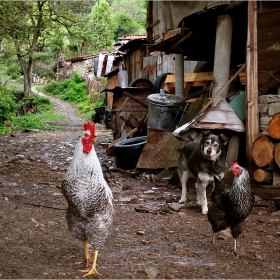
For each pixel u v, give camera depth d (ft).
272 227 9.08
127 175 14.88
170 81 19.61
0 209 8.87
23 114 51.57
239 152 12.61
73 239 7.75
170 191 12.82
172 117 15.67
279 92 11.78
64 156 19.29
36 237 7.49
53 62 90.12
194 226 9.17
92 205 5.78
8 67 88.02
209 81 17.58
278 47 12.09
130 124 19.29
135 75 28.78
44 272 5.78
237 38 16.42
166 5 23.02
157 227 9.02
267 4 12.20
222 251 7.50
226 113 11.64
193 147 11.00
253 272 6.42
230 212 7.16
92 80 60.95
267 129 11.49
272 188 11.14
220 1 17.98
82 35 63.98
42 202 10.37
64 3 58.70
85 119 46.32
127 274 6.01
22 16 57.88
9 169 14.66
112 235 8.27
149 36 26.37
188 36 15.28
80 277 5.75
